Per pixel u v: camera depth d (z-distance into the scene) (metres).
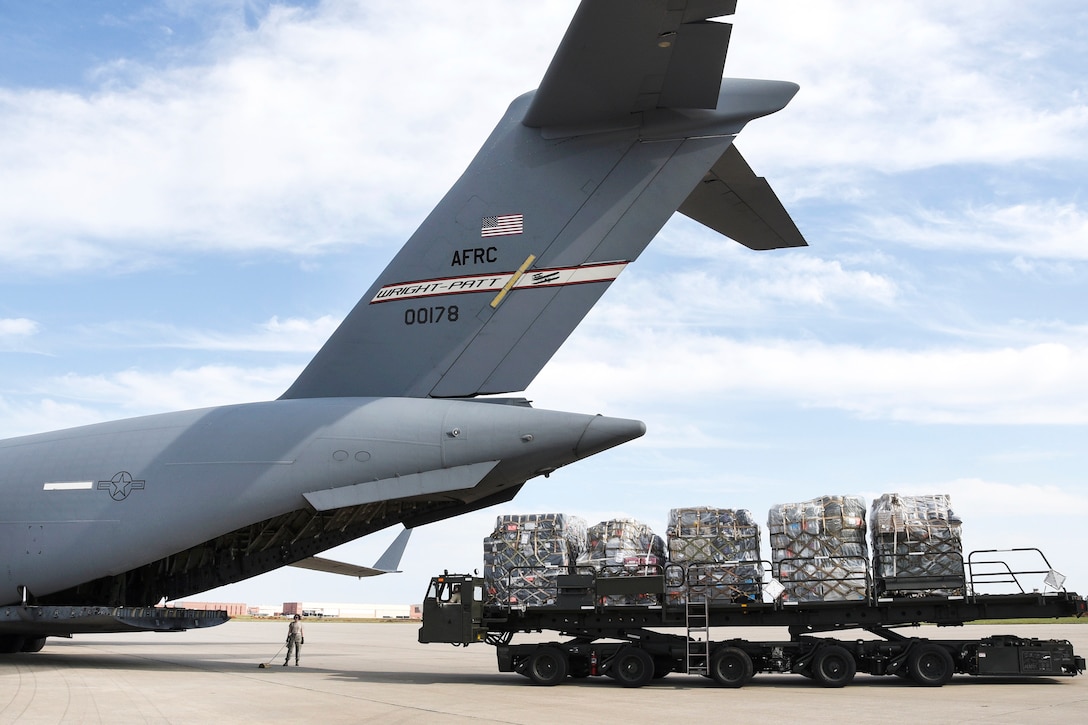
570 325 11.16
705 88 10.10
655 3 8.43
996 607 11.38
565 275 11.20
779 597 11.64
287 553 13.12
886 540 11.67
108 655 16.44
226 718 7.82
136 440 12.18
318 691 10.41
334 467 11.34
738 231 11.46
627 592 11.75
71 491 11.99
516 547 12.48
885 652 11.56
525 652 11.80
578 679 12.65
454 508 12.50
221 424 11.98
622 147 11.10
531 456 11.17
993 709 8.81
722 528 11.90
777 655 11.50
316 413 11.62
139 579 13.34
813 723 7.73
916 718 8.11
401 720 7.85
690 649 11.51
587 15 8.70
